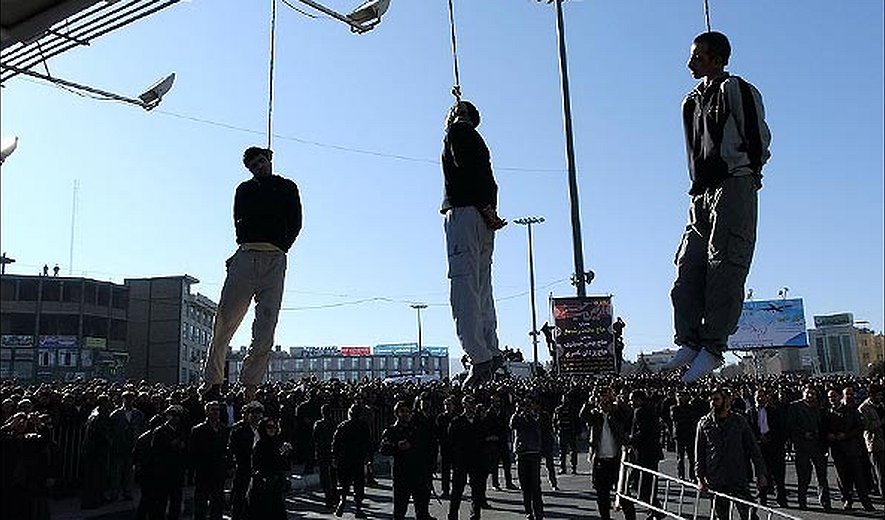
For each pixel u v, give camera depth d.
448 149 9.59
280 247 7.71
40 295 64.38
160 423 12.12
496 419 13.58
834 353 74.44
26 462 8.15
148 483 10.99
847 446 13.23
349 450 13.63
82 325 65.56
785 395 15.03
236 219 7.75
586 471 21.11
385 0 9.14
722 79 4.29
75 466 15.31
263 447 9.45
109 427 14.22
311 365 127.50
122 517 13.01
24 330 63.31
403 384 28.64
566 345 29.53
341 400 19.34
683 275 4.36
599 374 29.19
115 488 14.48
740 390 20.11
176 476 11.12
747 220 4.12
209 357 7.75
